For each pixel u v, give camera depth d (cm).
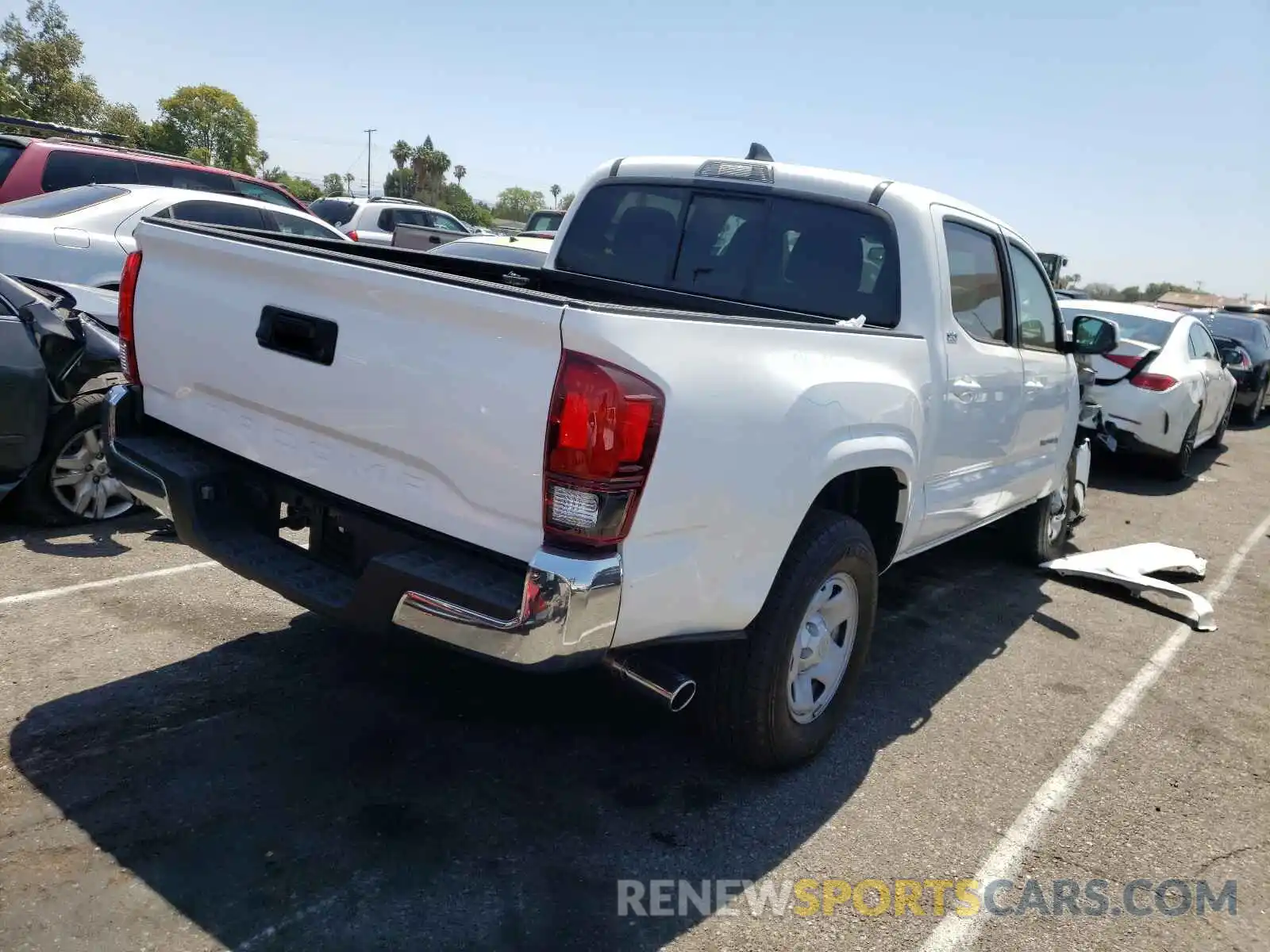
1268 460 1241
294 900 254
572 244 480
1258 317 1725
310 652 398
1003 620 536
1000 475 488
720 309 416
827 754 365
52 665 368
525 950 245
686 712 331
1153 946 275
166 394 343
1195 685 468
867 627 362
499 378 248
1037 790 355
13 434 468
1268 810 356
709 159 440
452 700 371
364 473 285
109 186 824
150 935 237
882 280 391
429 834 287
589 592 243
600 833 298
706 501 265
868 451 327
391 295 263
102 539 511
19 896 245
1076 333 548
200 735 329
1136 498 909
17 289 491
